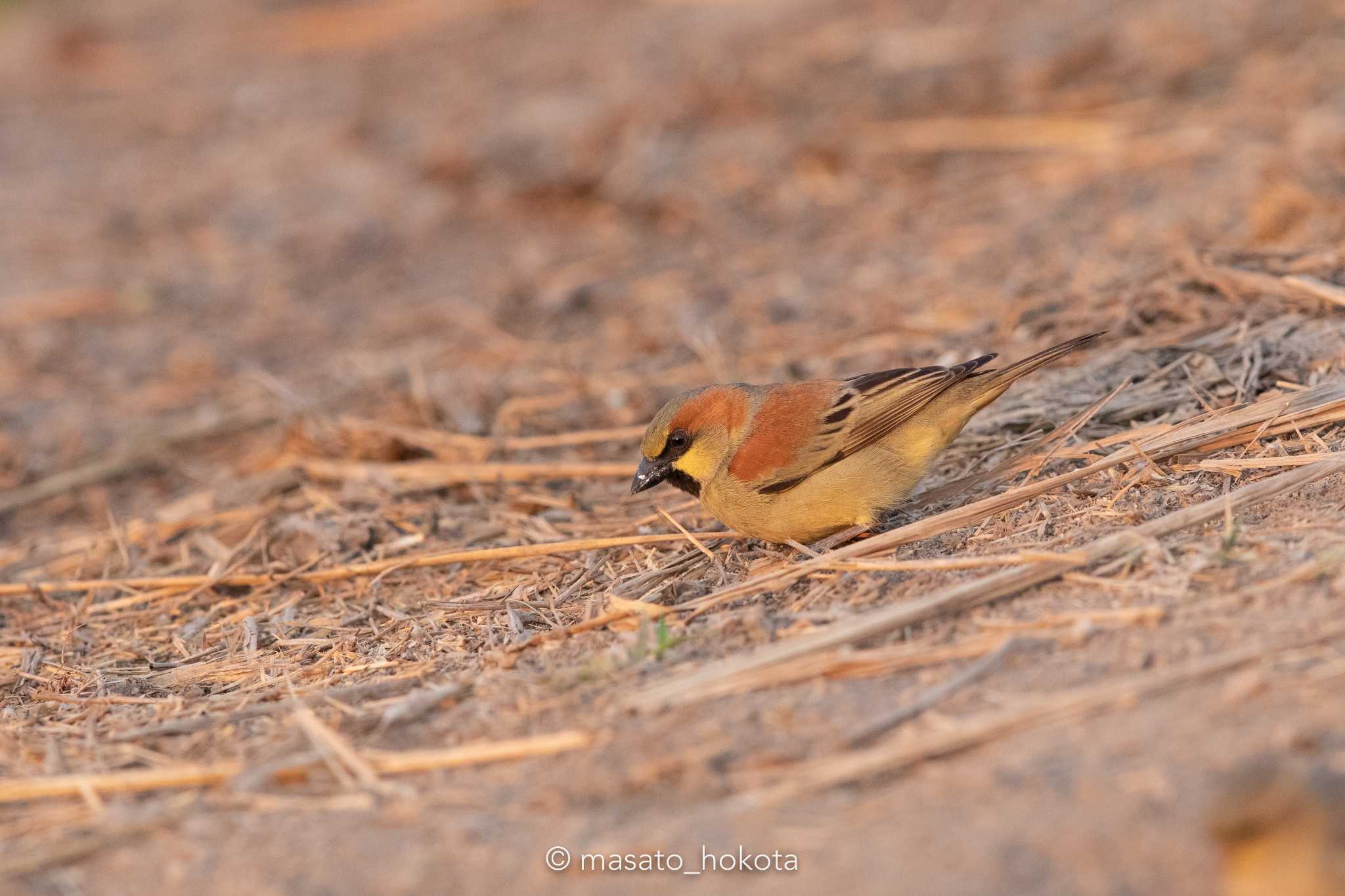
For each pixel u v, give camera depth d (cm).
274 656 975
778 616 861
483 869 632
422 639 953
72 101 3058
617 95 2458
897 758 666
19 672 1009
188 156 2633
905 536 931
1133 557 821
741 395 989
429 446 1370
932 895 561
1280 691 655
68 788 764
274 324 1894
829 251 1802
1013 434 1112
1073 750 643
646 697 764
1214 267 1284
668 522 1093
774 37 2575
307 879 643
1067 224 1677
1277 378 1069
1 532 1397
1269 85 1925
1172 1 2309
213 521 1277
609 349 1614
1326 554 774
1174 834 569
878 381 977
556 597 984
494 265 1992
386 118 2653
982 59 2277
